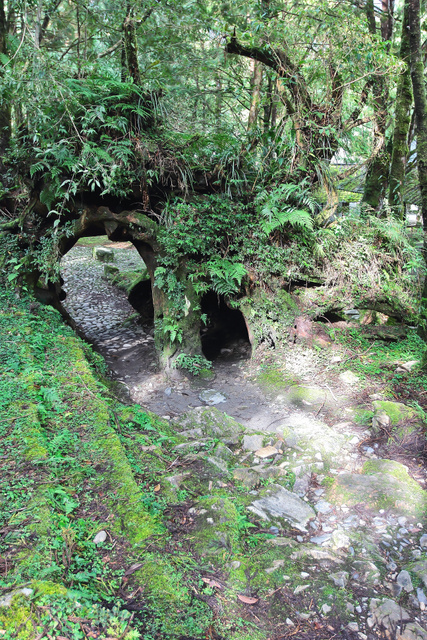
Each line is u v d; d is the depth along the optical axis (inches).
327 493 135.6
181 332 225.0
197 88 311.6
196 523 109.9
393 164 263.9
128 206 229.9
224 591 92.6
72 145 200.2
